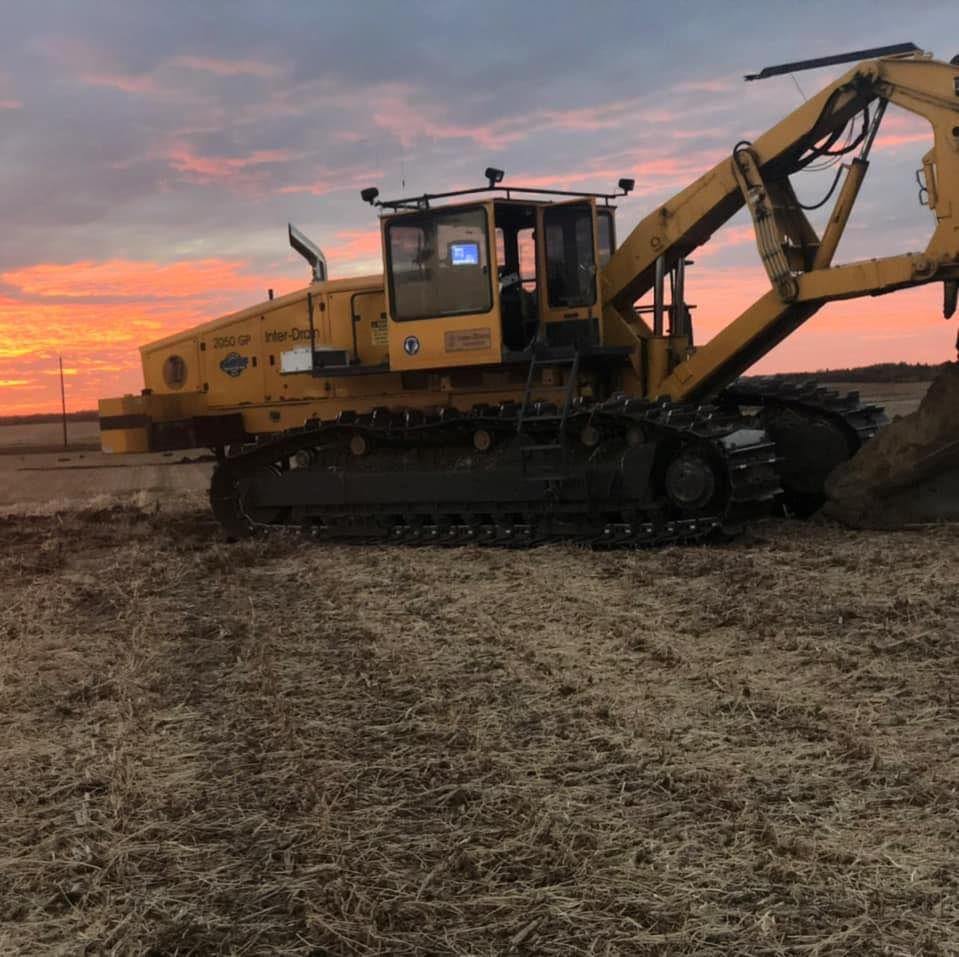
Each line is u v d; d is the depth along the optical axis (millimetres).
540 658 6609
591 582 9078
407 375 12969
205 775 4859
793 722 5168
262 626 8109
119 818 4348
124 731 5539
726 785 4398
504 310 11930
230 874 3826
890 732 4980
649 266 11766
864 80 10188
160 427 14406
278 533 13492
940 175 9805
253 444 13828
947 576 8320
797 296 10734
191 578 10617
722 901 3455
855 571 8781
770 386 12922
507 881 3668
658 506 10820
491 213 11438
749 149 10938
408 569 10344
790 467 12328
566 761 4789
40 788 4773
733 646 6660
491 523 12172
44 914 3598
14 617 8680
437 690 6023
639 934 3271
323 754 5055
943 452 10398
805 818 4055
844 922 3295
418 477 12289
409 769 4797
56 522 16766
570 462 11336
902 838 3846
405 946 3271
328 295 13680
